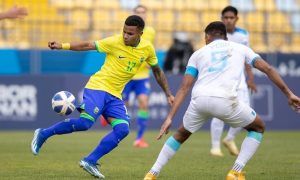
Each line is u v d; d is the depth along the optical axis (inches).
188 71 921.5
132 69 1037.8
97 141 1925.4
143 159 1387.8
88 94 1026.1
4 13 973.2
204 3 3043.8
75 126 1007.0
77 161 1320.1
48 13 2832.2
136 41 1024.9
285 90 899.4
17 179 1011.9
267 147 1772.9
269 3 3053.6
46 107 2359.7
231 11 1476.4
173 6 3011.8
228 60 910.4
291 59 2669.8
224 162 1334.9
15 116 2340.1
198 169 1190.9
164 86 1079.6
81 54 2539.4
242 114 912.3
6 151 1549.0
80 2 2910.9
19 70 2492.6
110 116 1032.2
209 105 896.9
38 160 1334.9
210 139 2086.6
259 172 1146.7
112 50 1026.1
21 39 2719.0
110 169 1181.1
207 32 946.7
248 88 1521.9
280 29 2942.9
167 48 2819.9
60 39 2728.8
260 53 2647.6
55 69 2524.6
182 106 2456.9
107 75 1029.2
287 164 1299.2
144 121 1781.5
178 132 940.6
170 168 1206.3
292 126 2549.2
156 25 2851.9
